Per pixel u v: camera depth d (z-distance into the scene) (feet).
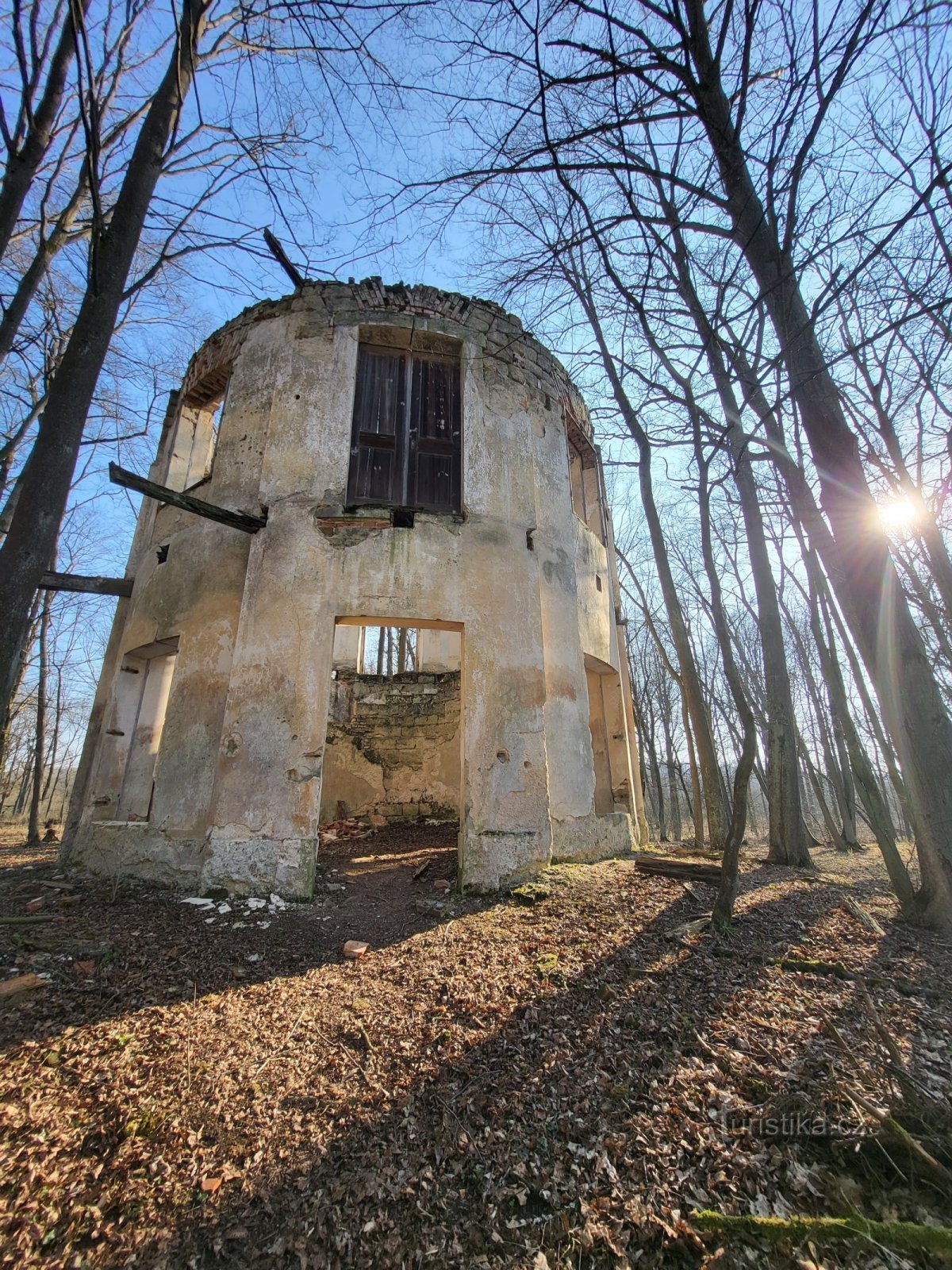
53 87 13.53
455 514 23.50
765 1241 6.39
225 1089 9.37
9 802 111.34
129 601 27.63
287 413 23.85
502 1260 6.53
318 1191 7.50
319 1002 12.12
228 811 19.33
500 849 19.94
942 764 14.05
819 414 13.43
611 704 30.94
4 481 27.91
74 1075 9.48
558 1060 9.85
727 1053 9.66
